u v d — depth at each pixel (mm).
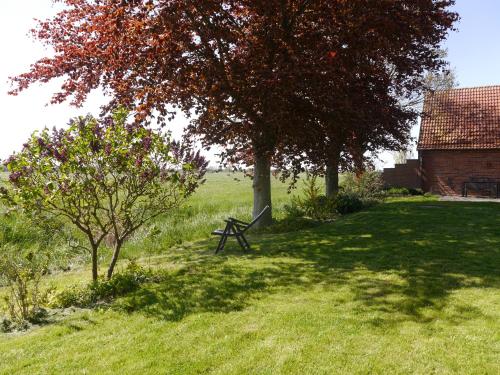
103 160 6980
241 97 11336
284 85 10445
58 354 4848
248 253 9672
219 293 6664
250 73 11094
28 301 6641
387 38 11656
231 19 11430
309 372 4117
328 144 12539
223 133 13016
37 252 10672
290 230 12820
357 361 4277
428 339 4691
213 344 4840
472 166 24812
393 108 16297
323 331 4996
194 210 19594
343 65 11234
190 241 12797
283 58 10758
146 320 5762
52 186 6695
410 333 4859
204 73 10766
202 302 6289
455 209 16422
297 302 6066
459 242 9758
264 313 5699
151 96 11227
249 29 12336
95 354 4781
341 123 11734
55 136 6820
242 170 13930
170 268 8602
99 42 11320
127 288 7227
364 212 16328
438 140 25672
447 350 4426
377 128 15172
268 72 10586
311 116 11945
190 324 5473
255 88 10664
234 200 24938
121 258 10922
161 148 7609
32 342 5230
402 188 25875
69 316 6199
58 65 11656
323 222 14336
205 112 12117
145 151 7336
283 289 6707
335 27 11352
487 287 6355
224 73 11156
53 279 8992
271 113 11047
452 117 26484
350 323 5203
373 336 4816
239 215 16500
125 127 7336
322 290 6543
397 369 4102
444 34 15156
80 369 4445
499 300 5789
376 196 22984
